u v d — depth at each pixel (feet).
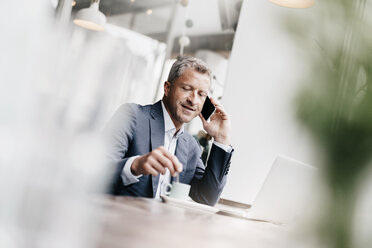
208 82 7.22
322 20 0.96
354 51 0.93
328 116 0.90
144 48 12.11
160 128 6.53
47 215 2.01
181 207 4.56
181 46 11.86
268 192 5.06
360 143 0.88
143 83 12.20
